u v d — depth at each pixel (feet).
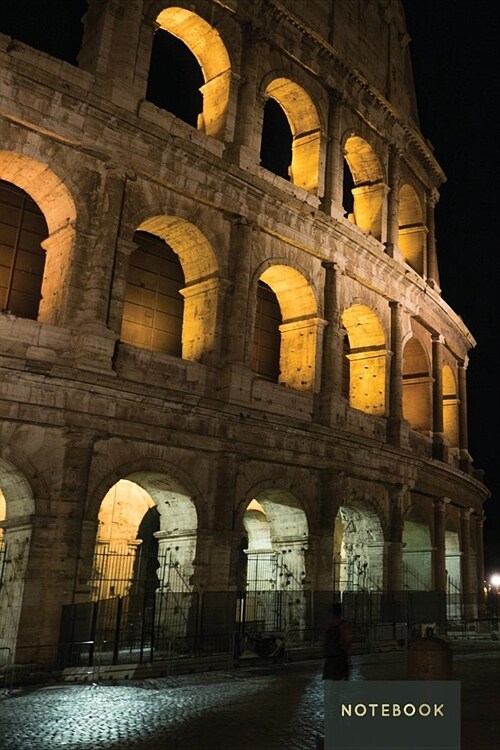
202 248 113.80
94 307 95.91
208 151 110.01
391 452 133.18
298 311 130.00
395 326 146.00
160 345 119.85
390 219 152.15
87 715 58.70
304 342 127.65
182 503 105.91
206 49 125.39
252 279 116.16
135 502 127.54
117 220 100.48
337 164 136.36
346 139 141.90
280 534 122.31
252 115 121.70
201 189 110.42
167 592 104.27
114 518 124.36
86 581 89.61
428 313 159.74
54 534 88.69
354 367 146.92
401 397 142.82
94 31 110.11
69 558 89.04
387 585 131.44
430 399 159.63
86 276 97.50
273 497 119.96
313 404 122.72
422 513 148.36
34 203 109.60
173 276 123.95
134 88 107.24
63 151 98.27
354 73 142.72
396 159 155.94
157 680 80.02
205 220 111.96
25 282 106.73
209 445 105.09
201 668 87.86
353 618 118.32
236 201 115.03
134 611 113.60
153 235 122.42
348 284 135.95
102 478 94.27
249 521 142.41
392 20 163.84
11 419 88.02
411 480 139.74
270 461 112.78
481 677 80.79
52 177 98.07
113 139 101.50
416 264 165.99
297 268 124.67
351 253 134.72
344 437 122.83
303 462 117.08
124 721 56.13
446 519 161.58
